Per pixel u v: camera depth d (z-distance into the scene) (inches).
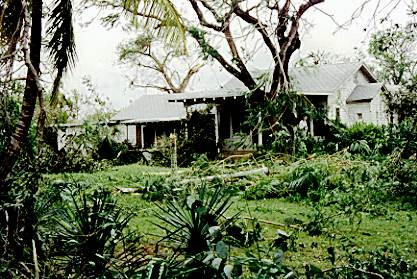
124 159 948.6
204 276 139.8
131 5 214.7
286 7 315.9
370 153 515.5
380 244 271.6
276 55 304.7
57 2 263.4
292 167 499.8
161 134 1171.9
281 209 396.8
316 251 256.5
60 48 272.8
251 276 173.5
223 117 964.6
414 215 358.3
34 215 181.3
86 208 188.2
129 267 165.8
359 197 371.9
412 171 425.4
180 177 515.5
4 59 203.2
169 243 208.4
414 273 204.2
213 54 459.2
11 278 161.6
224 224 203.8
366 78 1111.0
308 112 475.2
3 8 216.4
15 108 252.8
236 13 303.3
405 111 587.5
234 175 518.9
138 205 394.0
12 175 208.5
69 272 165.9
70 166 658.8
